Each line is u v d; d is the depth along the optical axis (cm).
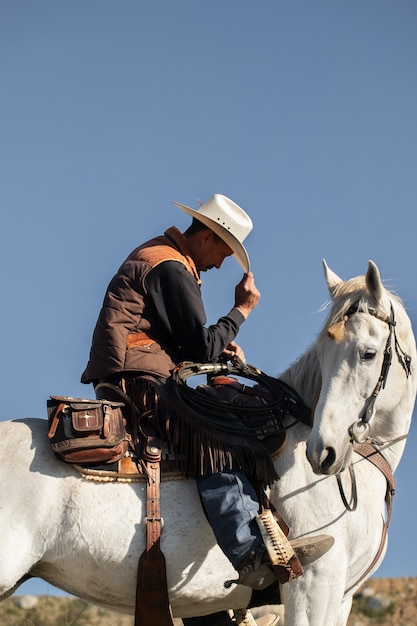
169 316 660
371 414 614
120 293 663
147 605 617
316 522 634
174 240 692
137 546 616
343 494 631
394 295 660
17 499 608
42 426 643
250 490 625
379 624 1188
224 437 630
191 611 655
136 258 675
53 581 640
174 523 625
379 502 659
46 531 611
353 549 643
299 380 677
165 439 642
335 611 632
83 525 611
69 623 1112
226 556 612
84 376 680
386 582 1305
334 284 647
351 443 608
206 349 657
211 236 700
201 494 622
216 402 645
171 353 671
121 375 655
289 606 627
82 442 616
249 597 648
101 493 618
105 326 657
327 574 627
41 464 619
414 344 658
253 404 668
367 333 612
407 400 659
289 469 643
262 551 597
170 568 624
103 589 630
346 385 605
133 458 630
